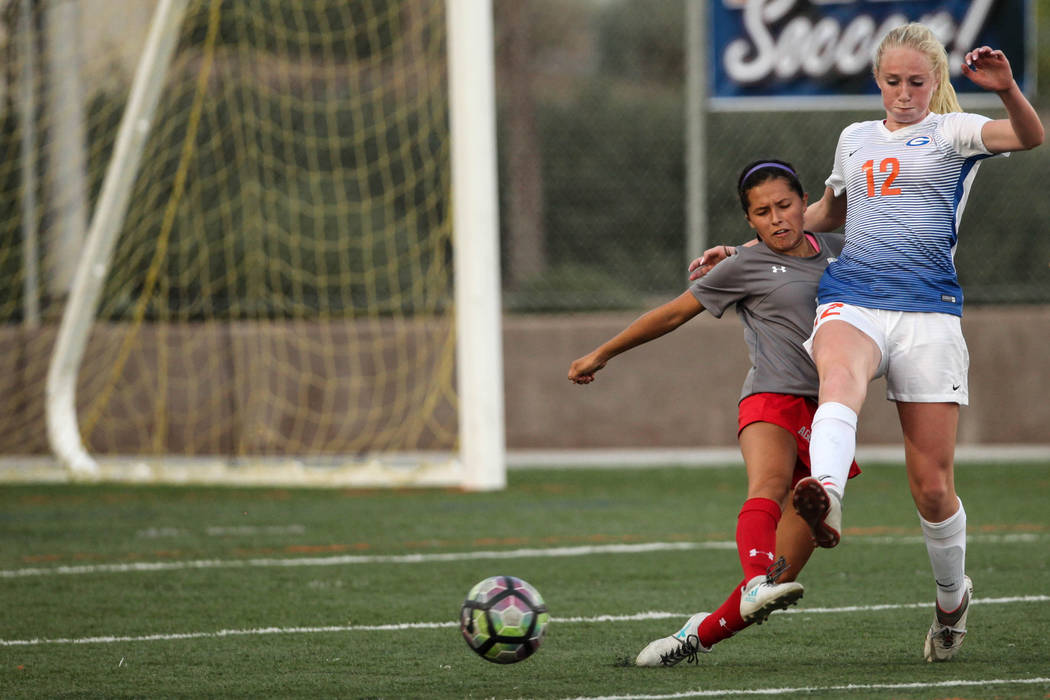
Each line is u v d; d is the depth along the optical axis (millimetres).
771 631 18609
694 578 24016
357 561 26469
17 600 22156
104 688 15453
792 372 15367
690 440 48625
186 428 47938
